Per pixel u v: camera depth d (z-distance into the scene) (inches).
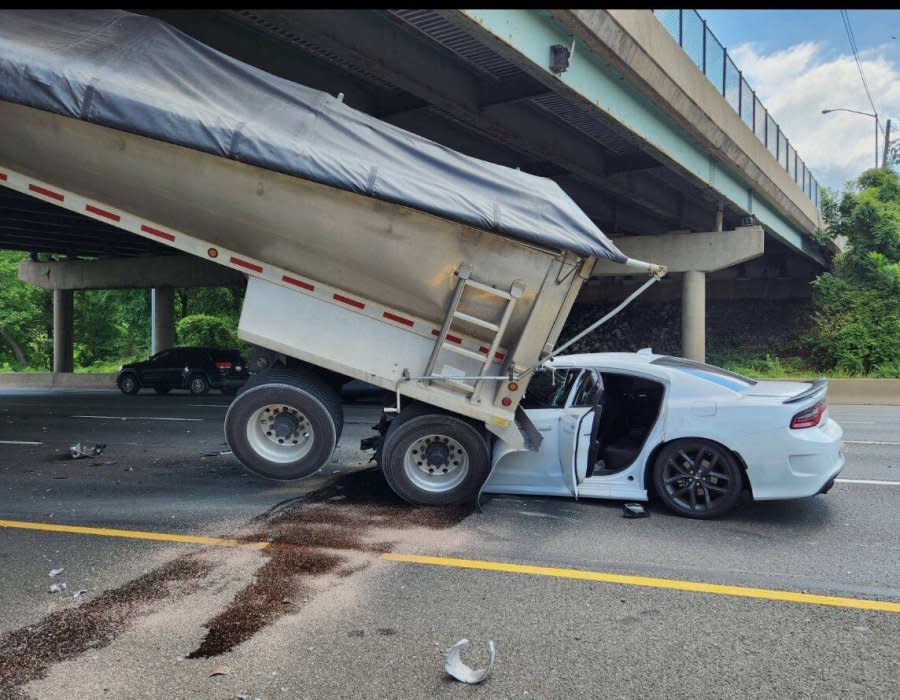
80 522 227.0
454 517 230.2
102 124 225.1
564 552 195.2
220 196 241.8
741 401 221.8
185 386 914.7
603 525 220.7
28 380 1224.2
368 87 459.5
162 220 252.5
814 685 123.1
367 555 192.4
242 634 143.5
